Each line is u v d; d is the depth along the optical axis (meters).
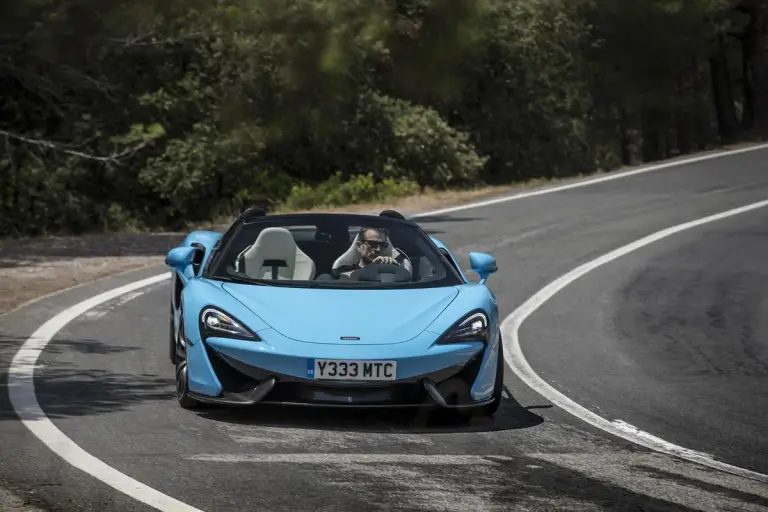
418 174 45.38
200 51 38.97
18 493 7.48
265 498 7.59
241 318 10.09
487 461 8.81
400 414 10.49
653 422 10.68
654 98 65.00
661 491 8.11
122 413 10.07
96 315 15.73
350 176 43.38
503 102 52.72
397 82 48.84
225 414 10.20
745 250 25.12
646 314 17.69
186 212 39.47
